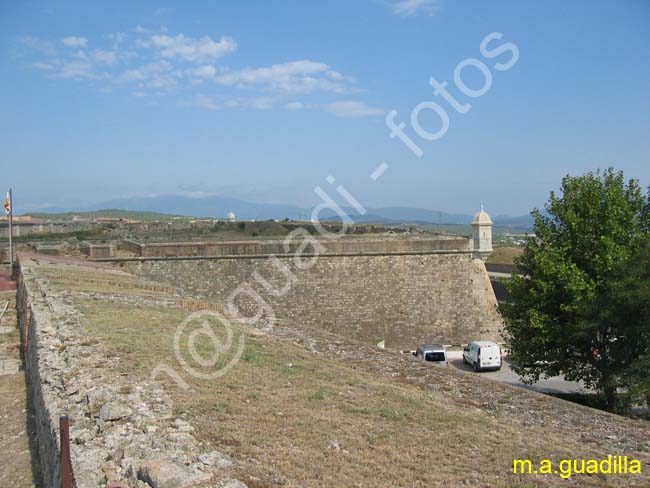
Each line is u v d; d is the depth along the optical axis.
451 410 11.70
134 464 6.63
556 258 24.95
